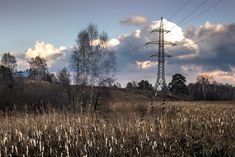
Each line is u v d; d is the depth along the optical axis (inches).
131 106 1717.5
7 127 916.0
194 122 968.3
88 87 2241.6
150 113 1188.5
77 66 2369.6
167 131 823.1
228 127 897.5
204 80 4982.8
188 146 705.6
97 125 879.7
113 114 1200.2
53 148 715.4
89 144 683.4
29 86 2178.9
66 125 903.1
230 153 655.1
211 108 1584.6
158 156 647.8
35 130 845.2
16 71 3782.0
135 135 775.1
